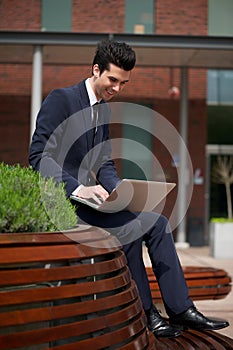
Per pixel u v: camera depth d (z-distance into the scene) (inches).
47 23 678.5
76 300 100.8
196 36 528.1
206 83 711.1
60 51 553.3
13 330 95.4
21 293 92.9
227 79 713.0
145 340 116.0
